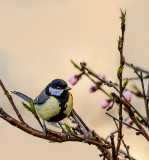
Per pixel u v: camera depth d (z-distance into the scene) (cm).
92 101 1146
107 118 1060
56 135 358
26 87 1282
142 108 991
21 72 1364
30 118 1075
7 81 1320
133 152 920
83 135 384
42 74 1356
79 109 1131
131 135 984
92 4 1745
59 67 1405
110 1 1714
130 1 1667
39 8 1856
